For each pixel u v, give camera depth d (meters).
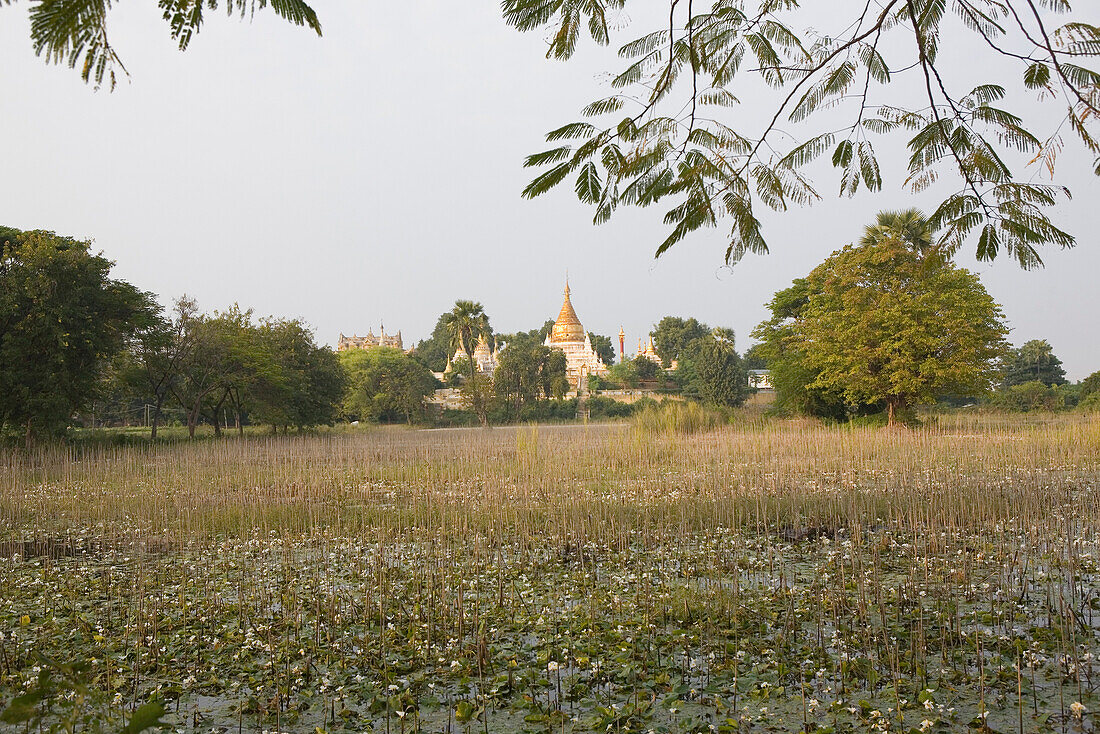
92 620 7.32
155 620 6.85
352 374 61.69
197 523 11.91
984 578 8.23
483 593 8.13
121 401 47.22
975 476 15.50
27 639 6.79
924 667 5.78
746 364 91.06
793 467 17.16
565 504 12.84
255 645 6.54
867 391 32.66
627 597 7.86
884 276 31.78
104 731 4.75
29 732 4.41
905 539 10.29
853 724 4.96
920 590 7.77
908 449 20.41
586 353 91.19
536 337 103.19
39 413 24.47
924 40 3.58
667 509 12.31
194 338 32.59
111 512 13.10
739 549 9.99
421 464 20.67
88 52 2.00
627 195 3.78
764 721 5.06
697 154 3.73
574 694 5.54
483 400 57.06
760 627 6.82
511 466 19.42
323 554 10.06
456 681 5.85
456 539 10.82
